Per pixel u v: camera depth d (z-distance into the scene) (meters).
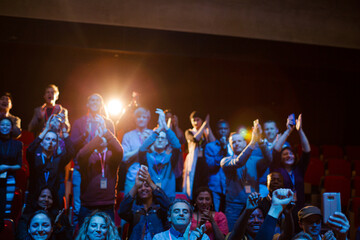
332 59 7.18
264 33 6.99
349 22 7.28
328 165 6.91
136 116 5.04
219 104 8.93
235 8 6.92
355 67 7.25
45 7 6.34
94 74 8.38
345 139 9.15
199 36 6.79
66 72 8.27
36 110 5.43
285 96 9.12
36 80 8.16
